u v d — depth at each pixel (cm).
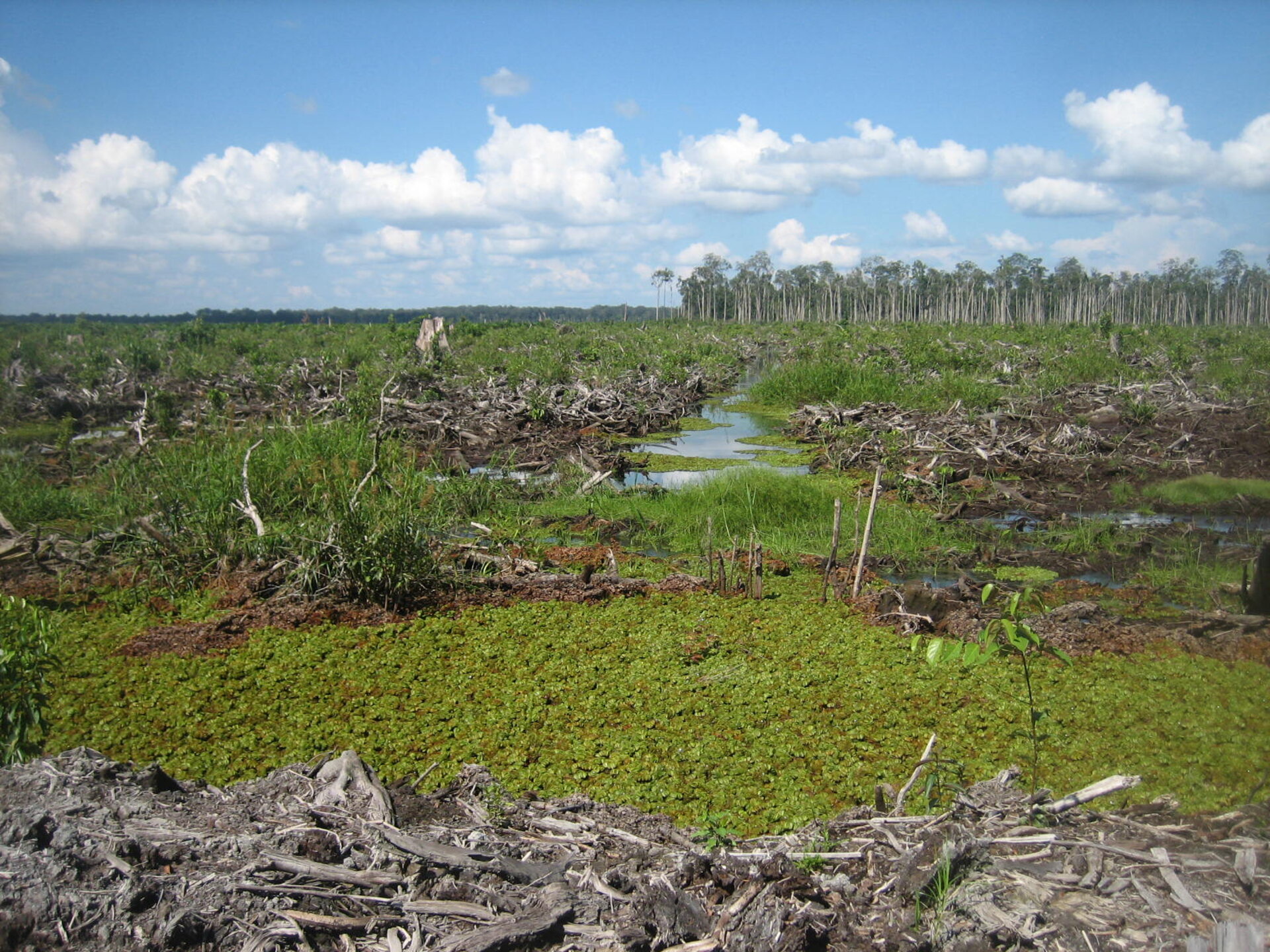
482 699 661
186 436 1627
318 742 594
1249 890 338
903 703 640
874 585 928
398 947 337
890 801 488
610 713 634
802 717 620
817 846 411
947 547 1095
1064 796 473
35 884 350
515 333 4156
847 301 9619
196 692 679
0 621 550
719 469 1609
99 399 2047
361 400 1902
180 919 340
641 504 1289
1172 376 2094
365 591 869
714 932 333
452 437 1825
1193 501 1290
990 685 666
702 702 646
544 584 923
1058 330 4400
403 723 622
